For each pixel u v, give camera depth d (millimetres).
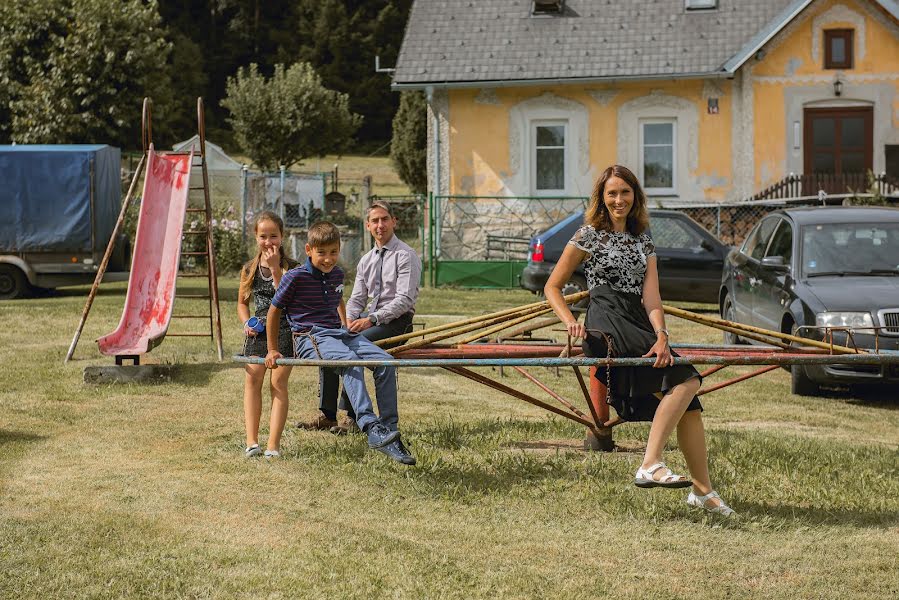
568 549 5184
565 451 7352
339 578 4707
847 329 6375
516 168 26297
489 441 7609
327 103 48000
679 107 25891
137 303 11805
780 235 12109
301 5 78938
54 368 10906
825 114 25625
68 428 8016
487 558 5035
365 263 8062
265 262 7254
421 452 7094
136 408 8820
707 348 7383
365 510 5840
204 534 5352
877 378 9906
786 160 25641
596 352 5691
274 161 48156
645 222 5809
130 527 5457
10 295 19516
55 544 5145
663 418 5492
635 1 27234
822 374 10086
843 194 23828
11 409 8688
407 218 28547
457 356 6910
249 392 7121
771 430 8672
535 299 19844
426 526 5543
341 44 77375
